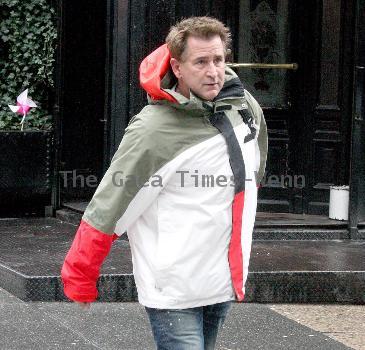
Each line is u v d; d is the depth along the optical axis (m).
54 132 10.71
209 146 3.86
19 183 10.58
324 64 10.06
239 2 9.98
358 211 9.52
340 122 10.05
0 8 10.75
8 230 9.75
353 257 8.52
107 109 9.70
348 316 7.46
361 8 9.15
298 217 10.05
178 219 3.86
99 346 6.38
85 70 10.73
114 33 9.24
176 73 3.89
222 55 3.84
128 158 3.85
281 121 10.23
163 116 3.86
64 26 10.55
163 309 3.88
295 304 7.78
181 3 9.16
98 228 3.85
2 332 6.62
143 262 3.94
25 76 10.86
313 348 6.49
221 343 6.54
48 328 6.76
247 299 7.73
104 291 7.55
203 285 3.87
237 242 3.90
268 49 10.08
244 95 4.04
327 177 10.18
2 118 10.81
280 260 8.29
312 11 10.02
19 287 7.56
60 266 7.91
